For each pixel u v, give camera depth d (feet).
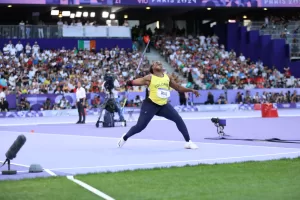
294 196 25.11
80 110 93.66
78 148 49.85
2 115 122.42
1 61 138.62
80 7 174.40
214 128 74.54
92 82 135.64
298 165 34.71
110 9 179.11
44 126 87.92
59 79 136.67
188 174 31.71
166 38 170.19
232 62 159.94
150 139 58.54
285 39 168.55
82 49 154.10
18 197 25.67
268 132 66.08
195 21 195.11
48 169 35.47
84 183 29.04
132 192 26.61
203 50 165.37
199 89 143.13
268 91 144.56
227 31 175.42
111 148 49.14
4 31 147.74
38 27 151.02
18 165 37.86
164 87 47.06
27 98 127.44
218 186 27.96
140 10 185.98
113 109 81.41
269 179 29.78
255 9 188.03
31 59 141.08
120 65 147.33
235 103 142.41
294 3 171.22
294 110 133.80
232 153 43.06
